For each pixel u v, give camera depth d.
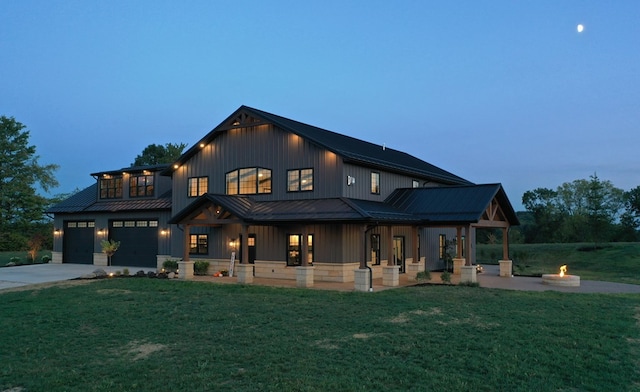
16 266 28.70
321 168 20.61
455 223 19.89
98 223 29.50
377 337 10.08
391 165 22.73
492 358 8.52
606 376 7.69
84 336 10.75
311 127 25.72
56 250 31.22
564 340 9.65
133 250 28.22
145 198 28.58
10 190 38.19
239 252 22.55
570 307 13.27
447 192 22.11
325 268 20.02
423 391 7.09
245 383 7.54
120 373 8.14
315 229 20.44
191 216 21.62
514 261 32.53
